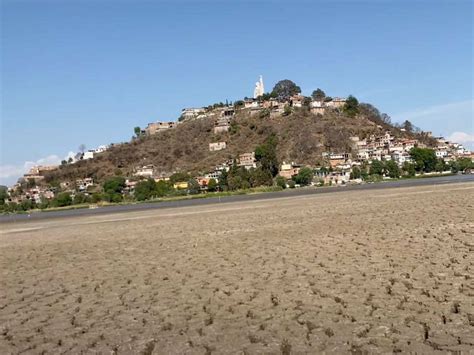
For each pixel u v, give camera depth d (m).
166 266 19.03
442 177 154.38
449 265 14.86
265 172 162.12
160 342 9.95
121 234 34.22
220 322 11.00
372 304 11.34
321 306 11.56
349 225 27.25
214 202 87.81
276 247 21.41
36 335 11.22
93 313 12.77
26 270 21.23
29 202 171.50
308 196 75.94
